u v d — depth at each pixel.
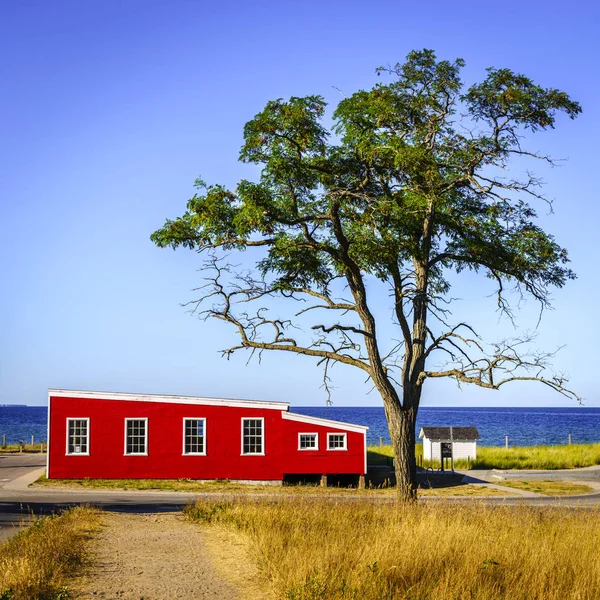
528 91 20.52
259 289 22.22
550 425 144.50
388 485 34.72
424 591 9.98
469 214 22.98
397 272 21.45
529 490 33.09
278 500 21.61
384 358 22.28
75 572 11.68
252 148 20.45
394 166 19.88
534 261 21.83
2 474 36.38
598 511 19.66
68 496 27.53
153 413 34.03
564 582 10.55
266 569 11.70
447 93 21.88
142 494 28.77
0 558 11.56
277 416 34.41
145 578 11.45
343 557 11.77
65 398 33.78
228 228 21.19
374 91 20.83
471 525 14.34
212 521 18.27
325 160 20.41
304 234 21.34
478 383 20.58
